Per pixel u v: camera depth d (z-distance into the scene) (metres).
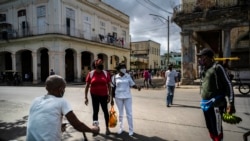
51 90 2.43
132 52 57.56
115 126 5.94
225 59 12.99
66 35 26.00
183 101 10.77
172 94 9.26
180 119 6.94
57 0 25.95
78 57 28.53
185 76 19.31
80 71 28.88
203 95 3.98
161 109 8.62
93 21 31.67
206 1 18.25
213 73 3.83
